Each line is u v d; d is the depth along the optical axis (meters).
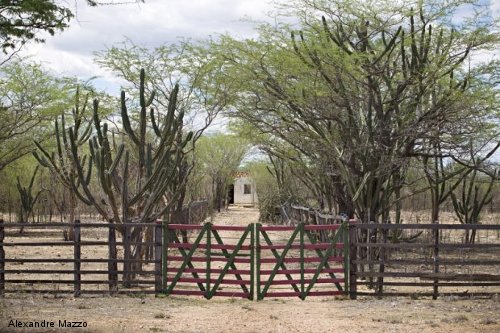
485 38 19.03
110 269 13.17
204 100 22.34
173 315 10.95
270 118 22.08
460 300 12.77
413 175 24.77
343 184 21.53
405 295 13.01
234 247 12.88
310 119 19.89
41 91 25.20
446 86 20.20
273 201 38.06
